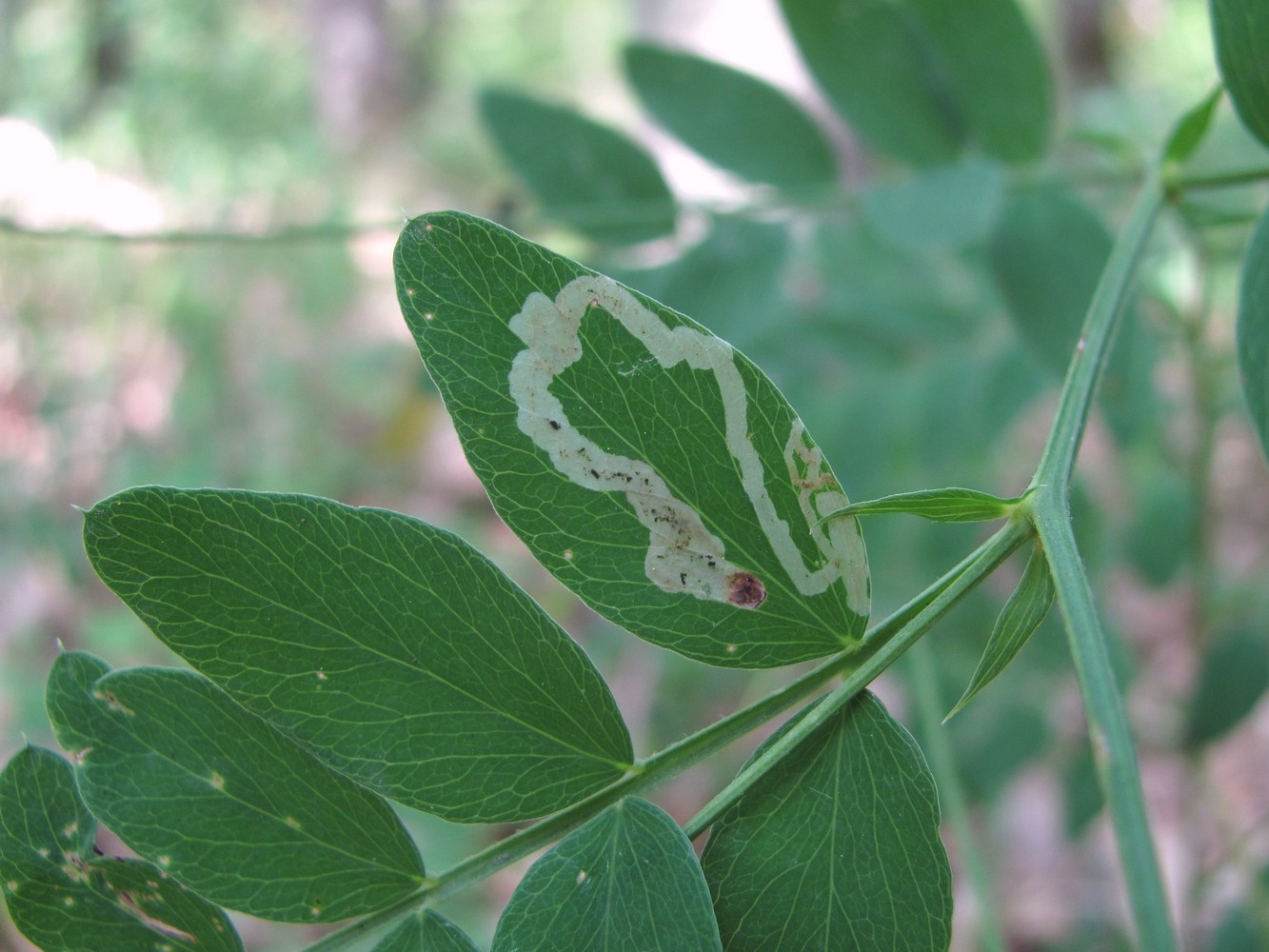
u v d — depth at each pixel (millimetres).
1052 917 385
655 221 244
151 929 123
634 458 115
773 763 115
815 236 281
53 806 122
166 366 581
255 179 786
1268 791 412
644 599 116
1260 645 257
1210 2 142
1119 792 99
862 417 288
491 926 359
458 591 115
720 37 435
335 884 120
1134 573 288
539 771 117
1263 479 381
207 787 119
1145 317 256
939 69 219
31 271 529
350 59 1013
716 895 115
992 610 285
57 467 481
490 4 1257
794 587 118
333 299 672
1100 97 632
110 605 466
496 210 250
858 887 114
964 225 207
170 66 755
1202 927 306
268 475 574
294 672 114
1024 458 364
